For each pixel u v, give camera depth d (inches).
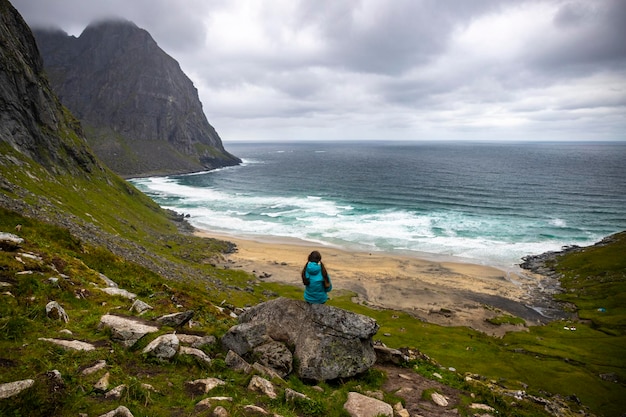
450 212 5334.6
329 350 547.2
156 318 570.3
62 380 335.3
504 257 3526.1
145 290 927.7
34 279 577.3
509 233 4286.4
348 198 6545.3
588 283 2866.6
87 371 373.4
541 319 2411.4
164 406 360.8
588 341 2054.6
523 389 1380.4
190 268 2433.6
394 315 2293.3
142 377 406.6
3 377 317.1
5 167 2422.5
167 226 4168.3
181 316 574.6
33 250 775.7
